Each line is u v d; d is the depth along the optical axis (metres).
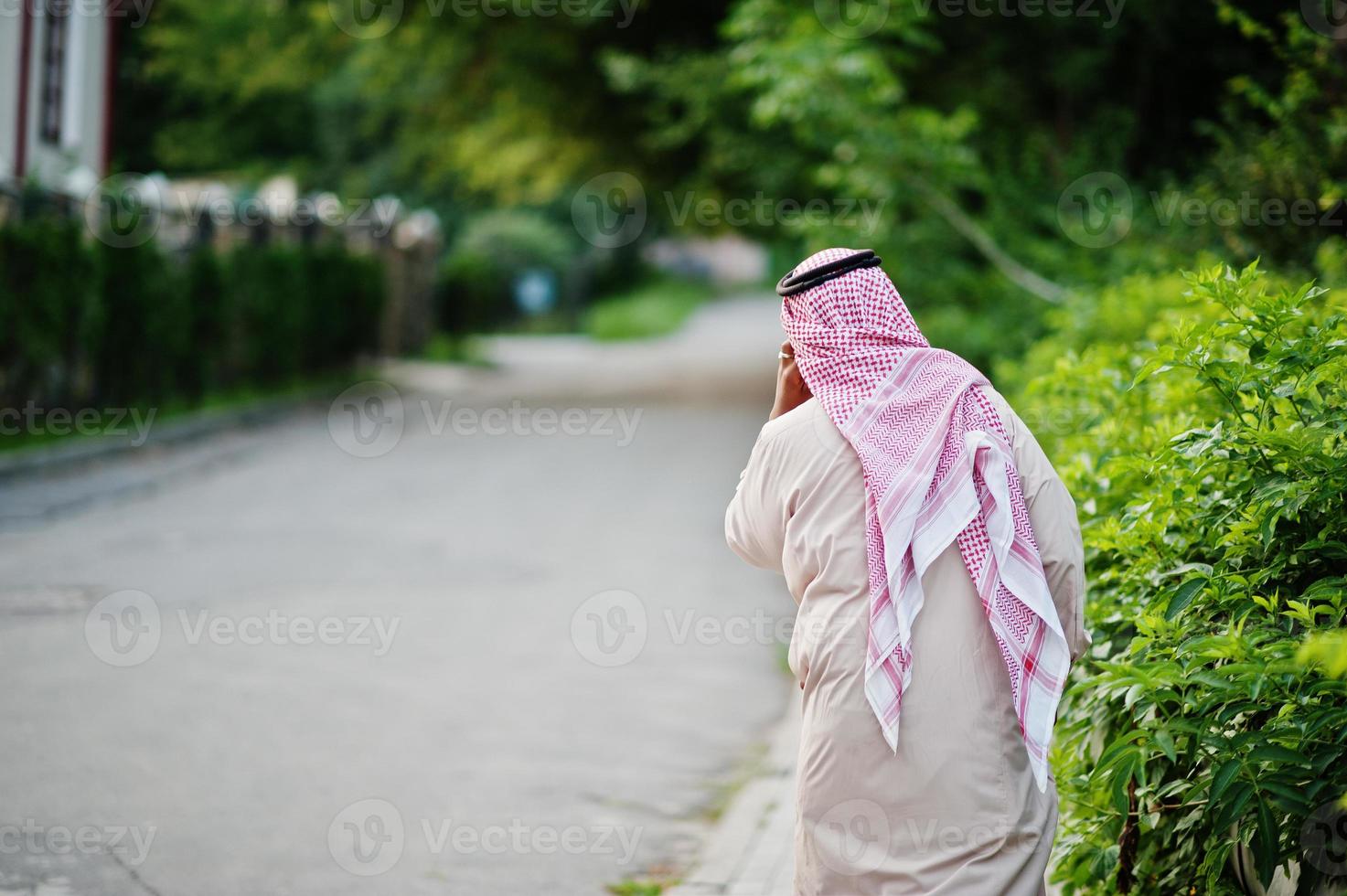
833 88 18.12
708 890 7.36
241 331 31.23
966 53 21.95
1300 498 4.43
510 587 14.79
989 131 21.25
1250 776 4.11
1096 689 5.24
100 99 33.97
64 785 8.61
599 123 37.53
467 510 19.42
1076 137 19.66
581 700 11.05
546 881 7.56
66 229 22.06
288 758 9.34
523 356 52.81
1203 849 4.85
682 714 10.84
